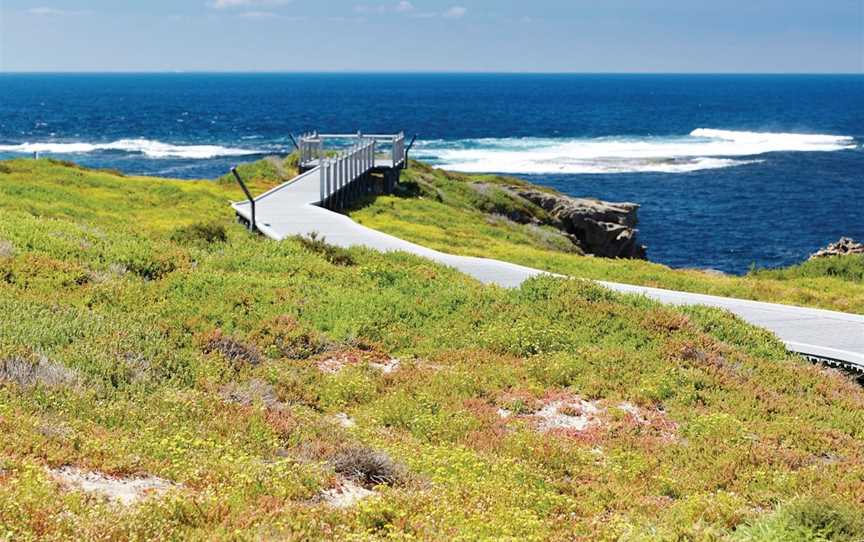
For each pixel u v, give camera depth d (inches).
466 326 902.4
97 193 1846.7
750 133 6929.1
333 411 647.1
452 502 420.2
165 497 360.8
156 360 660.7
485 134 6776.6
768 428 658.2
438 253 1382.9
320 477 439.2
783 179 4313.5
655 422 664.4
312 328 847.1
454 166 4539.9
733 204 3585.1
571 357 807.7
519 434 603.8
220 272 1021.2
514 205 2477.9
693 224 3179.1
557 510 450.9
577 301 966.4
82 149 5246.1
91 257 1008.9
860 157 5319.9
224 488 396.2
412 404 663.8
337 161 1945.1
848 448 624.4
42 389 534.9
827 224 3203.7
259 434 521.0
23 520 314.5
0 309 722.8
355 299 949.8
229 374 673.0
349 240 1423.5
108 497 372.5
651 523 436.1
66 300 823.7
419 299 975.6
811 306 1235.9
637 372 778.2
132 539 315.6
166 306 855.1
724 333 937.5
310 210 1695.4
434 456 520.1
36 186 1728.6
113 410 522.9
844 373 875.4
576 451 578.2
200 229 1306.6
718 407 708.7
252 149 5408.5
